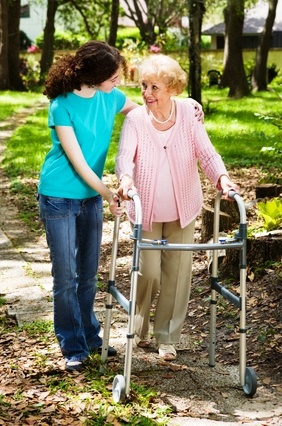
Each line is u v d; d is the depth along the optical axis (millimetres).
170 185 4859
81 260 5066
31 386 4762
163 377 4859
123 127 4863
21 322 5977
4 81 31500
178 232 5004
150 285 4992
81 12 39375
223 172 4750
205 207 7504
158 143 4812
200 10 18953
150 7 39406
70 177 4809
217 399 4586
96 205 4965
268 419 4324
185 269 5066
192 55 19344
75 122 4723
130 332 4414
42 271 7480
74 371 4941
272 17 30750
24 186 11883
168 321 5137
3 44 31156
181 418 4324
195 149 4879
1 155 15422
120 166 4688
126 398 4469
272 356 5137
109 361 5082
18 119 21859
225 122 19281
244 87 28438
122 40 44469
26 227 9391
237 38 28234
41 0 42656
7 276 7328
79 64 4656
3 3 30672
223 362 5129
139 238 4379
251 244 6477
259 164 13102
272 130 17734
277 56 39719
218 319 5852
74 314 4949
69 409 4426
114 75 4703
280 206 7047
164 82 4656
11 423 4246
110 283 4855
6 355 5355
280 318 5625
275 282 6137
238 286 6375
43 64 35000
